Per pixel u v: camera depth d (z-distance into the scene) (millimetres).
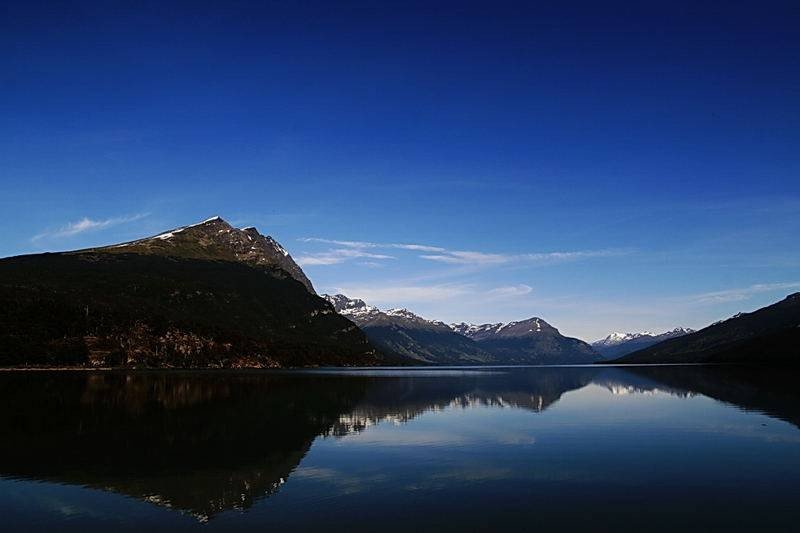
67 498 30156
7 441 47625
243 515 26844
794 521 25406
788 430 50844
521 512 26844
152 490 31516
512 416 63625
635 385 119375
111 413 66875
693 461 37906
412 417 63031
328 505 28266
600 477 33562
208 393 96250
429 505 28078
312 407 74000
